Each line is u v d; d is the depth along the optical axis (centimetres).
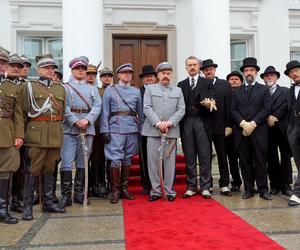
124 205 518
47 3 909
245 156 553
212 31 800
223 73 800
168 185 548
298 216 442
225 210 475
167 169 547
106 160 583
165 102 544
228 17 814
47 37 938
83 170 540
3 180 442
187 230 390
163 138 531
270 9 973
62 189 520
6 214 440
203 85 557
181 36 944
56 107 462
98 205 526
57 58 939
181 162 722
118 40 943
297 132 512
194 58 562
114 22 924
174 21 943
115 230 398
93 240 365
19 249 345
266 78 580
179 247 337
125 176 566
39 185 499
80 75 534
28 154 455
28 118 461
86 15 766
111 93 553
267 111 539
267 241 351
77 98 525
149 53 955
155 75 611
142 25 930
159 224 415
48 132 456
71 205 527
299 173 503
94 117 523
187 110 560
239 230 388
